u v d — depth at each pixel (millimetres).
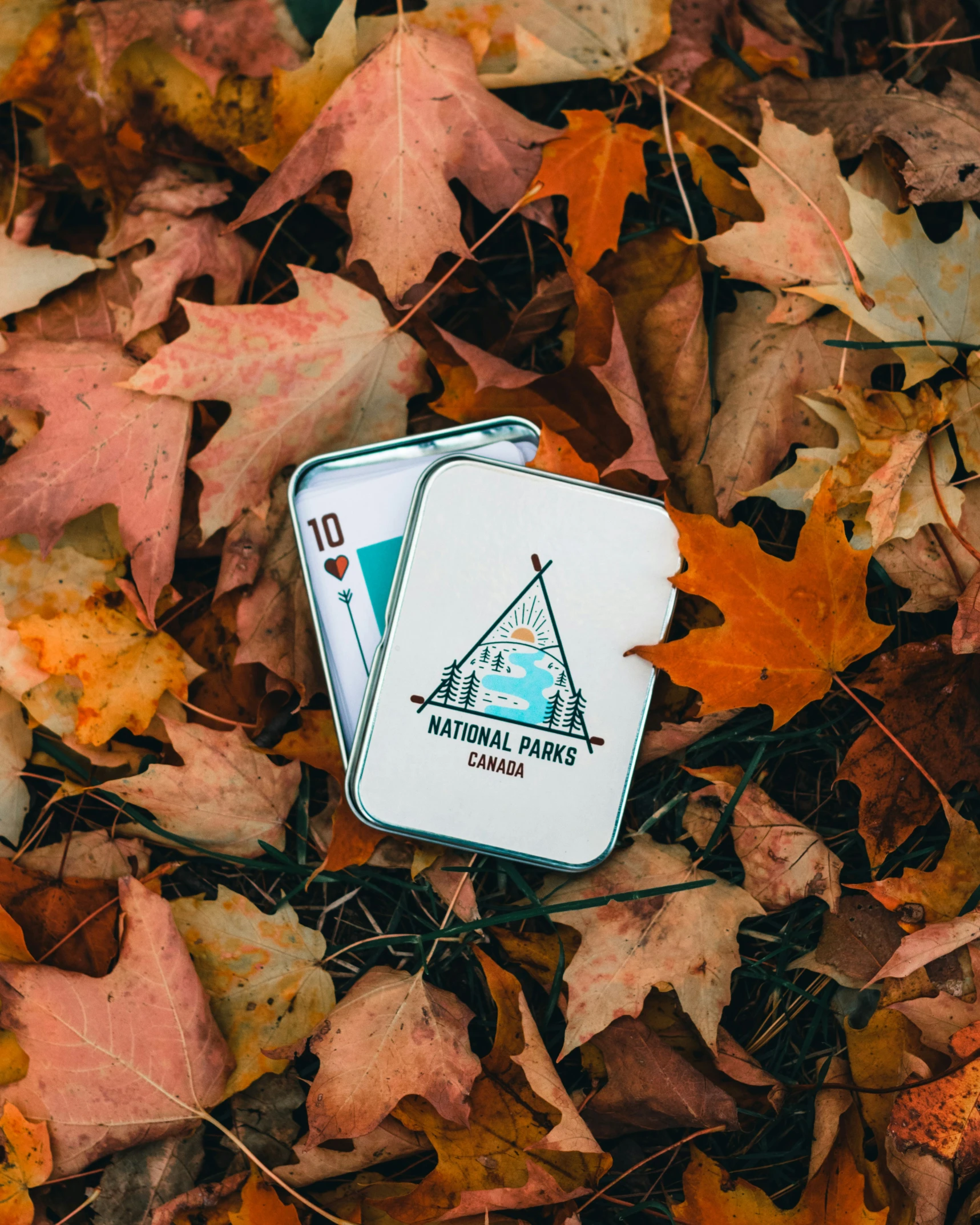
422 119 463
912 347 463
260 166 470
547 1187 452
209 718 481
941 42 470
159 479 469
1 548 471
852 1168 457
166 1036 456
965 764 471
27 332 473
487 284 488
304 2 467
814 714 487
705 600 484
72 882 472
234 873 486
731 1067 472
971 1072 454
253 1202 452
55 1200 464
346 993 479
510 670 466
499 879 485
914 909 463
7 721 474
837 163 465
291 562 476
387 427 476
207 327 459
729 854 486
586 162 468
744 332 477
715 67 482
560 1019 484
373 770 463
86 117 467
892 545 474
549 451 464
